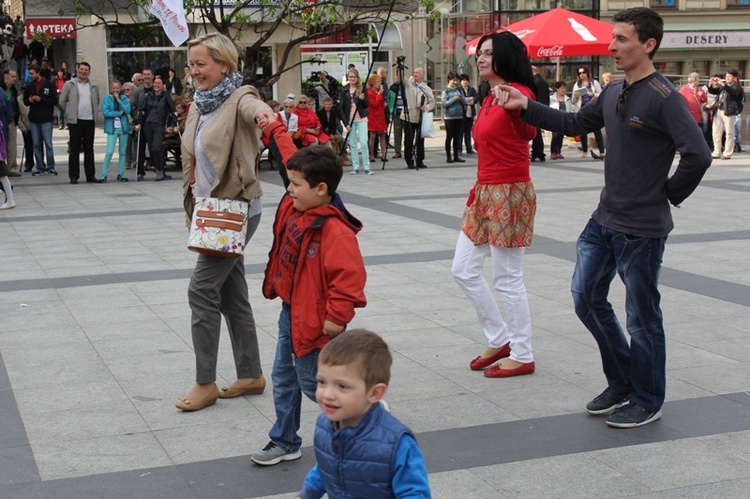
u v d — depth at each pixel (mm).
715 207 12367
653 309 4719
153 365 5855
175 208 13086
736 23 37344
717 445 4492
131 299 7602
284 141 4266
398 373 5672
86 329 6703
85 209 13070
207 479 4195
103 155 22062
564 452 4434
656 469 4227
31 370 5773
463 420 4879
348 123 17297
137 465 4352
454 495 3973
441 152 22672
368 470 2750
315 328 3951
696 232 10469
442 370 5730
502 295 5582
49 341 6406
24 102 17672
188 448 4559
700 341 6246
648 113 4500
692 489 4016
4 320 6980
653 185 4602
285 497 4008
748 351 6016
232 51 4871
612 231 4707
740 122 21297
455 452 4449
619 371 4910
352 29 27719
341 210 3980
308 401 5230
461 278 5664
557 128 4945
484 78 5488
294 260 3982
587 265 4848
